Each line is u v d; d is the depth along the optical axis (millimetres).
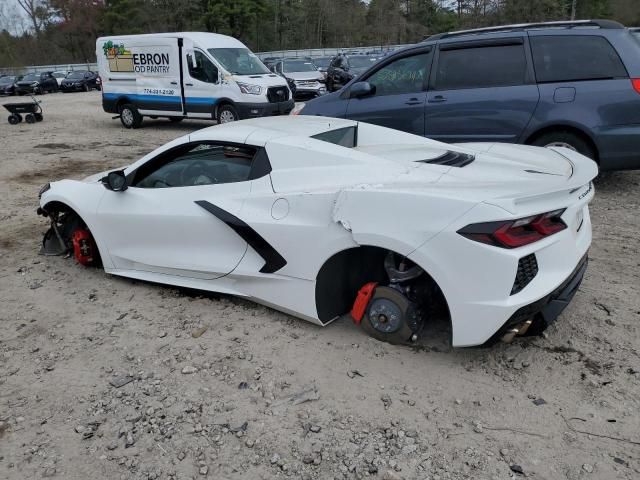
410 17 69875
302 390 2879
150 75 14430
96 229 4281
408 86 6609
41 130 14680
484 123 6156
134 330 3572
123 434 2613
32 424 2707
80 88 34594
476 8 57656
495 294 2660
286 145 3461
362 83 6777
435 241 2740
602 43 5688
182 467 2396
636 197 6195
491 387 2846
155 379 3031
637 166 5719
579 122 5691
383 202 2887
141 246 4082
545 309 2854
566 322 3445
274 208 3346
